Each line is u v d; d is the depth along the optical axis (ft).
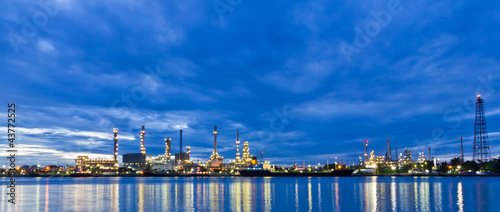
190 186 568.41
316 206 257.96
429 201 286.66
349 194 366.43
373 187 501.97
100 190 457.27
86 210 237.66
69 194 381.60
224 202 286.87
